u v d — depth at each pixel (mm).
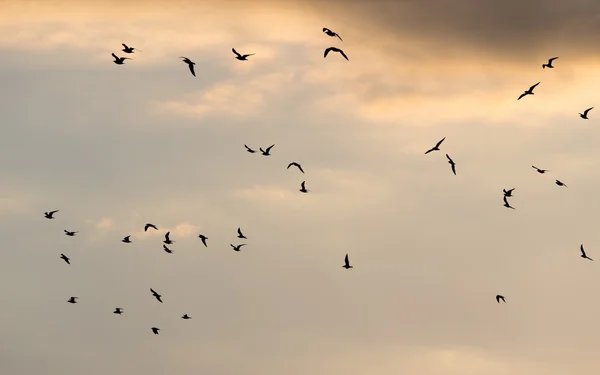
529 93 127875
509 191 127812
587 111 128750
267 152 136625
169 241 141375
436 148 117438
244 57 112875
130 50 117812
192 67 108188
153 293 142125
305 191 133750
